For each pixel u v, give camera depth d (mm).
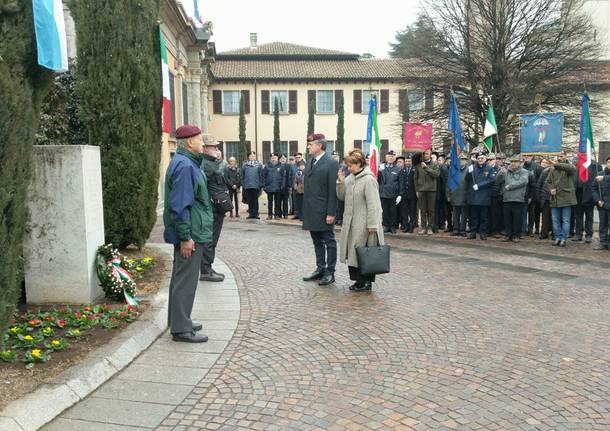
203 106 29812
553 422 3611
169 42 19531
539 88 25219
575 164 12531
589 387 4168
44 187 6004
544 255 10125
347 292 7117
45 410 3576
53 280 6090
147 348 4977
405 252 10375
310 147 7500
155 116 8953
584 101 11469
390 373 4434
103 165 8328
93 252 6250
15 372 4074
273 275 8164
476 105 26203
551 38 25359
